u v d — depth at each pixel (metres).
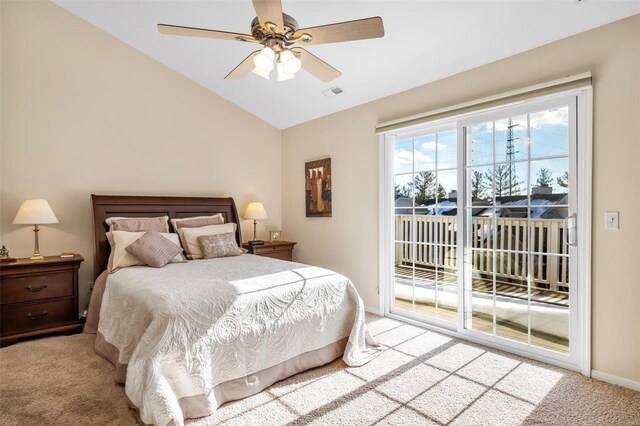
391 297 3.72
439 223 3.35
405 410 1.97
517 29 2.48
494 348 2.85
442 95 3.18
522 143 2.71
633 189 2.15
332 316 2.61
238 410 1.97
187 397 1.85
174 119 4.18
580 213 2.38
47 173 3.39
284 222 5.12
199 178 4.39
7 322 2.86
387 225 3.72
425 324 3.38
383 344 2.94
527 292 2.72
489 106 2.80
